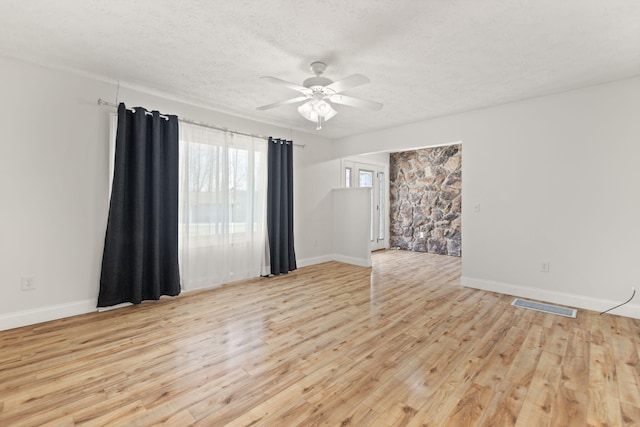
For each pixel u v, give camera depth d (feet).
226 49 8.08
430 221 22.29
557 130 11.09
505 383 6.22
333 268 16.96
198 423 5.10
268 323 9.25
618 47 7.80
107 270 10.03
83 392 5.89
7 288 8.68
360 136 17.58
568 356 7.28
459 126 13.51
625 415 5.27
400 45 7.77
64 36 7.52
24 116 8.85
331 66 8.96
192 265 12.26
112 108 10.36
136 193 10.41
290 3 6.17
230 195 13.51
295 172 16.85
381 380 6.34
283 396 5.82
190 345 7.81
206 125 12.54
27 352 7.39
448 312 10.18
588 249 10.54
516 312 10.18
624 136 9.86
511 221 12.14
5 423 5.05
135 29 7.20
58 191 9.42
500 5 6.15
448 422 5.13
